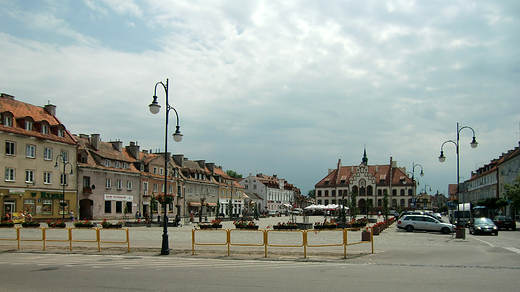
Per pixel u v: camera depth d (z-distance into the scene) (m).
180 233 33.03
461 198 29.20
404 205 122.50
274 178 149.25
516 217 62.38
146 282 11.84
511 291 10.53
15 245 23.39
